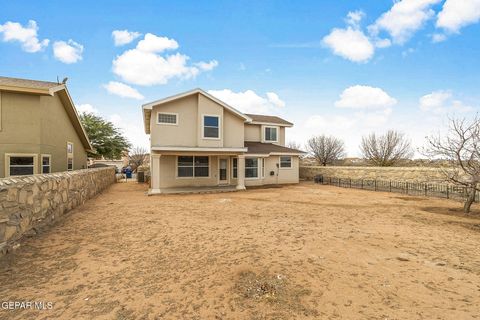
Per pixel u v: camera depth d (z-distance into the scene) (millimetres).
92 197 12055
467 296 3279
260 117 22844
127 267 4137
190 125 15188
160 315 2838
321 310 2941
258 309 2957
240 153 15945
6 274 3803
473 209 9602
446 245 5344
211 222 7207
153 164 14023
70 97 13453
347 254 4762
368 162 26938
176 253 4785
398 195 13500
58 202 7199
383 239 5730
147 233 6055
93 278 3732
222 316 2824
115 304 3047
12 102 10156
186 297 3225
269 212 8727
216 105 15617
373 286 3527
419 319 2781
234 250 4941
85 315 2816
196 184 16609
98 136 27750
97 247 5066
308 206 10000
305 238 5746
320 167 23641
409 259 4531
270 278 3740
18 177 5160
